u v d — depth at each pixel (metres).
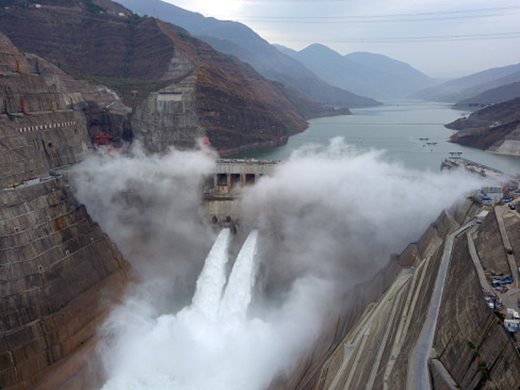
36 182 85.50
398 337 51.44
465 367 39.25
